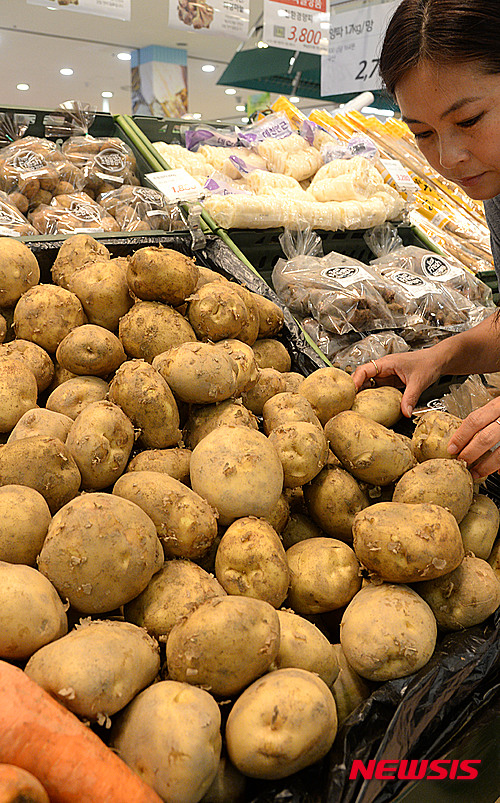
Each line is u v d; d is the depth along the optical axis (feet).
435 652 3.09
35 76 18.83
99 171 7.81
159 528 3.10
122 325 4.21
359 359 6.46
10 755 2.12
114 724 2.49
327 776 2.53
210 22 8.51
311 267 7.16
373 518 3.17
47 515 2.95
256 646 2.56
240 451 3.25
